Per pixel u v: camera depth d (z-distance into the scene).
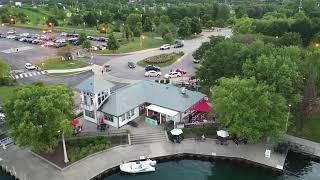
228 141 77.56
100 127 79.81
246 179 69.81
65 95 69.00
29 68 127.12
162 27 178.25
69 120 70.00
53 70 126.44
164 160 73.75
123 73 123.25
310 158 74.00
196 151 74.62
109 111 80.06
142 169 69.69
